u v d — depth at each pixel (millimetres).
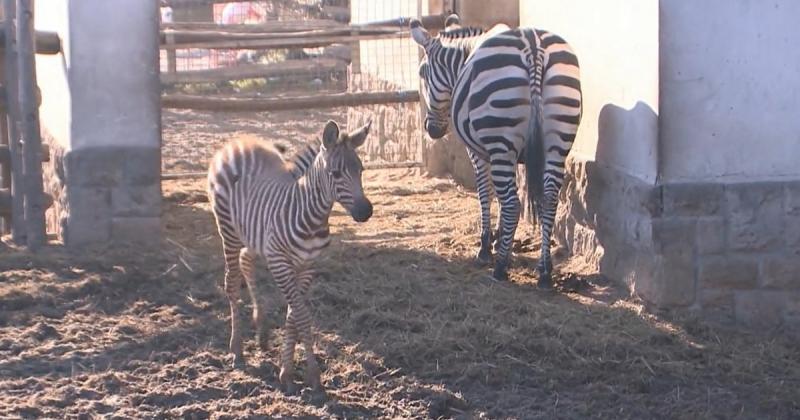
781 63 8367
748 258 8523
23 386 7215
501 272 9453
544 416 7027
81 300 8789
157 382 7363
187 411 6914
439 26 13219
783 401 7270
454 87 9758
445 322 8359
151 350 7895
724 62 8336
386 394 7270
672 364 7730
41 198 10023
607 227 9406
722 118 8398
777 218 8484
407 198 12727
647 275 8641
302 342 7453
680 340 8117
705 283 8531
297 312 7164
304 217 6887
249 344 8031
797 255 8547
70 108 9875
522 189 11438
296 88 17125
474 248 10438
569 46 9352
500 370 7586
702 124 8398
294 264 7074
